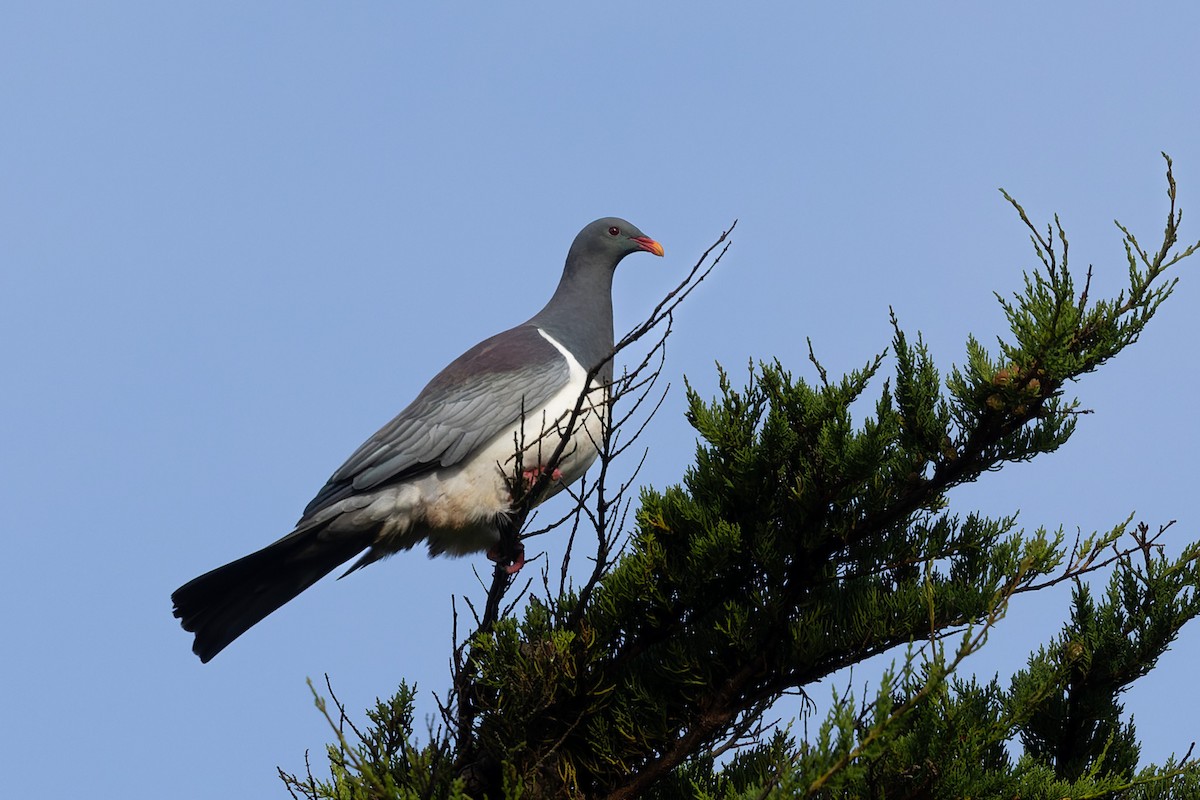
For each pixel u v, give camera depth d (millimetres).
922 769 8953
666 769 10688
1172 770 10516
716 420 10641
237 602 12523
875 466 9922
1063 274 9500
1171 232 9445
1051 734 11484
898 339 10266
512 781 9789
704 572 10562
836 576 10758
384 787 8312
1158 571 11406
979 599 10289
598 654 10523
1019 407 9820
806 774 7520
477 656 10359
